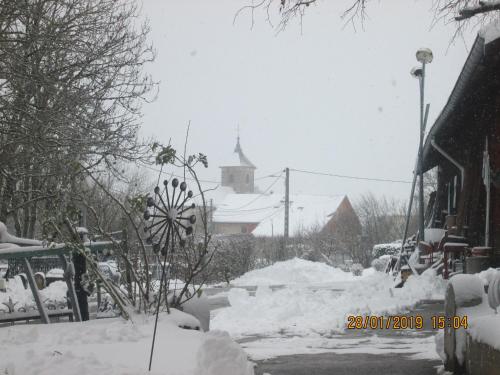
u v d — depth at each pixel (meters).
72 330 7.55
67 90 18.52
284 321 14.35
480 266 18.31
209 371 5.38
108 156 20.19
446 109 18.98
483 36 13.10
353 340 11.34
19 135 17.12
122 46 19.95
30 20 18.16
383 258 36.31
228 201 129.38
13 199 19.66
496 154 18.38
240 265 36.06
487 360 6.33
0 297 14.54
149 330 7.54
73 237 8.78
